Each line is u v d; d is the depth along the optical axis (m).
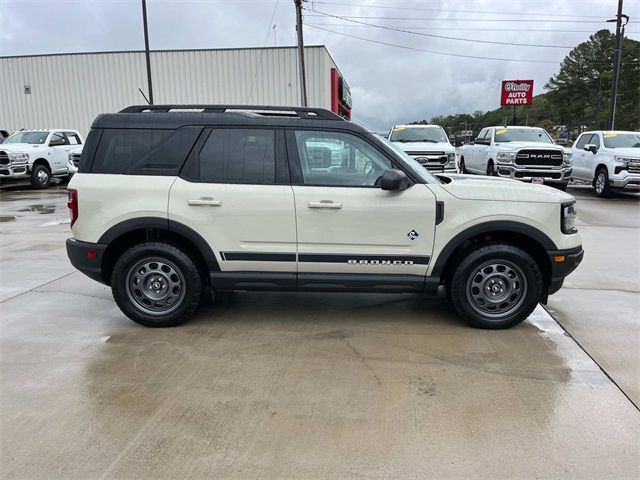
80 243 4.57
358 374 3.76
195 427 3.05
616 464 2.72
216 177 4.48
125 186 4.47
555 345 4.30
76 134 19.97
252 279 4.55
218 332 4.59
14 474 2.62
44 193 16.56
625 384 3.61
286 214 4.41
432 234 4.44
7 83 30.62
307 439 2.94
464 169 18.95
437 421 3.12
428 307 5.29
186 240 4.65
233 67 28.81
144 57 29.16
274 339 4.42
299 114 4.64
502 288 4.59
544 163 14.50
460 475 2.63
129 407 3.28
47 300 5.49
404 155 4.94
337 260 4.48
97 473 2.63
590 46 83.94
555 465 2.71
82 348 4.22
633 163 13.97
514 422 3.12
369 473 2.64
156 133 4.50
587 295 5.70
